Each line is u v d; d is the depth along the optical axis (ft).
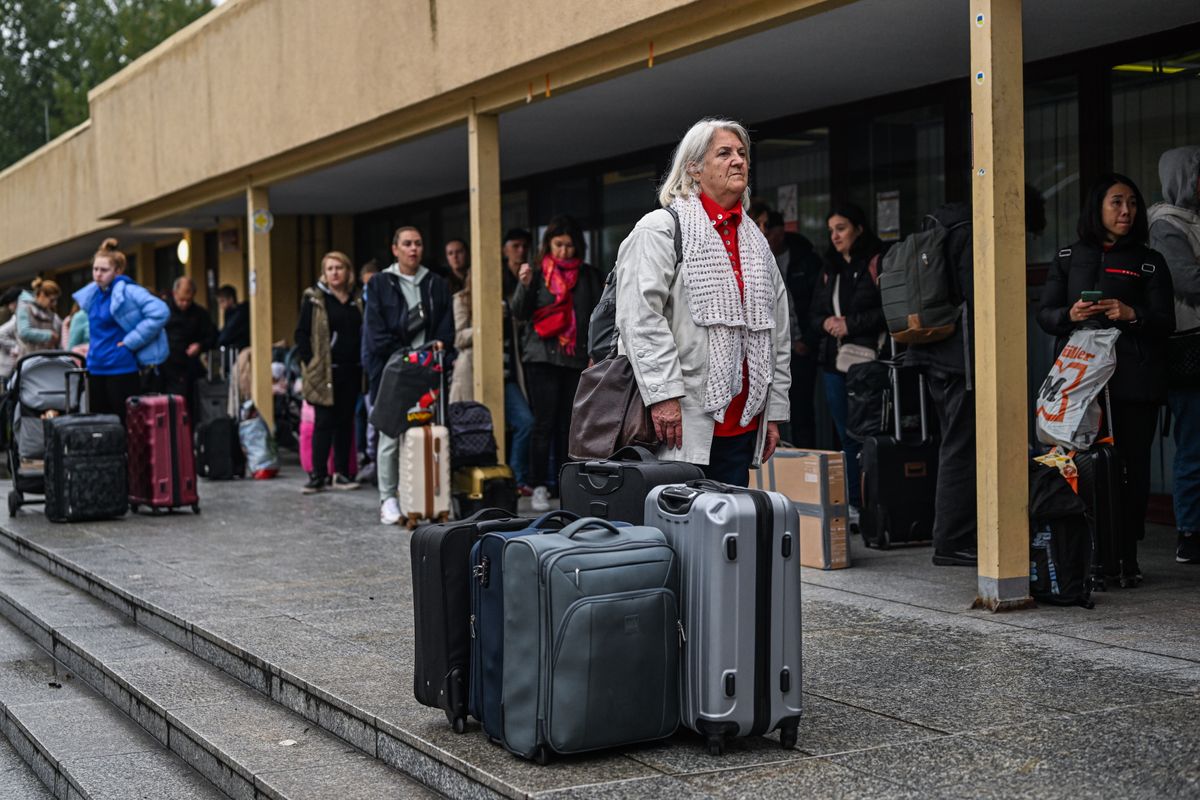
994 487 18.74
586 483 14.89
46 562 27.91
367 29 33.01
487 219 30.86
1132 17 23.53
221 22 41.88
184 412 32.96
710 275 15.17
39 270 92.99
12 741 19.44
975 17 18.75
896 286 22.11
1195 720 13.26
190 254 63.82
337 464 38.27
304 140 36.78
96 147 55.36
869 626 18.07
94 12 189.47
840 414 27.68
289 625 19.69
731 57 25.71
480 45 28.43
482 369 30.99
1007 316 18.75
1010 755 12.32
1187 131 24.50
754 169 34.24
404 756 14.05
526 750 12.61
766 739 13.26
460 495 28.99
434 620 13.98
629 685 12.63
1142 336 20.38
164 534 29.68
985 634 17.42
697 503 12.86
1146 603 19.12
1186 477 22.09
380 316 30.30
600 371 15.62
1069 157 26.76
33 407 34.01
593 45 25.53
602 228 39.58
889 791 11.50
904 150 29.71
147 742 17.69
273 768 14.51
